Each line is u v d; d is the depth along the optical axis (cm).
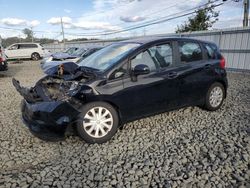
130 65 411
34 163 334
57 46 3772
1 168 324
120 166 321
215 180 284
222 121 472
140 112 425
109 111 393
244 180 283
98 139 387
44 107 370
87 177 298
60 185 283
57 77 427
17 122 497
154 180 288
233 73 1193
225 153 344
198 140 391
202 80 497
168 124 463
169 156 342
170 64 457
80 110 371
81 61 507
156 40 450
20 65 1966
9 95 760
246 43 1164
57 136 371
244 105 577
